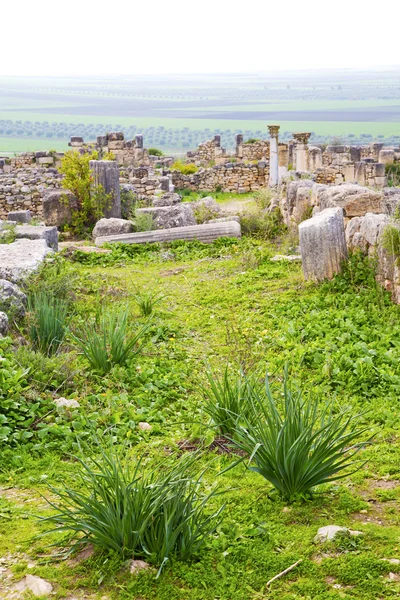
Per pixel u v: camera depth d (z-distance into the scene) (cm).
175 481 465
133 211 2114
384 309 1013
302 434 521
